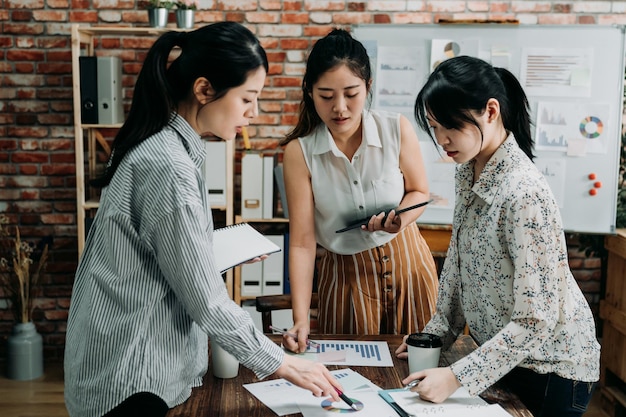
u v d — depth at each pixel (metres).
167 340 1.50
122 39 4.11
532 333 1.57
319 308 2.41
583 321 1.68
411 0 4.07
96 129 4.09
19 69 4.12
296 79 4.16
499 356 1.59
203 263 1.41
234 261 1.83
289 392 1.71
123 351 1.45
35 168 4.21
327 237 2.30
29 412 3.59
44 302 4.29
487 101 1.58
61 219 4.25
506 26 3.82
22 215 4.24
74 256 4.28
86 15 4.09
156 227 1.40
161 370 1.48
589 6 4.04
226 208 3.88
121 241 1.44
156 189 1.40
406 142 2.22
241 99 1.47
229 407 1.62
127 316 1.45
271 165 3.85
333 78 1.95
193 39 1.45
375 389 1.73
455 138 1.60
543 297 1.56
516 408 1.63
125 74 4.14
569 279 1.66
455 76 1.56
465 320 1.96
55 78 4.14
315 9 4.10
